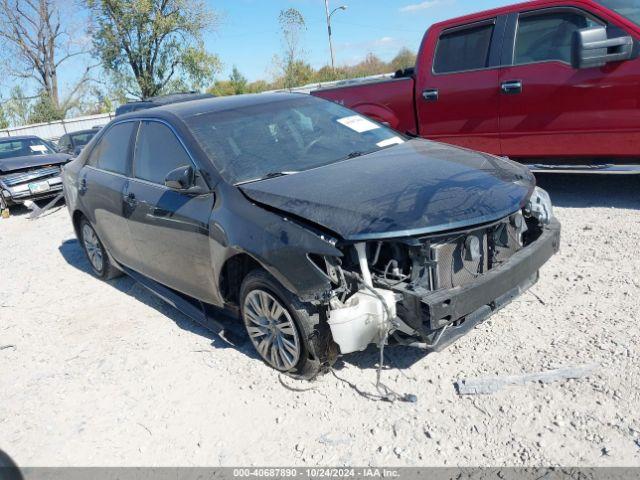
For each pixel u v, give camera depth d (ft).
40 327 16.40
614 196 20.49
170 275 14.49
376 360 11.66
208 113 14.56
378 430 9.62
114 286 19.06
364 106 23.79
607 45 17.25
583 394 9.59
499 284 10.36
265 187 11.73
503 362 10.92
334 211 10.31
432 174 11.63
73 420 11.48
